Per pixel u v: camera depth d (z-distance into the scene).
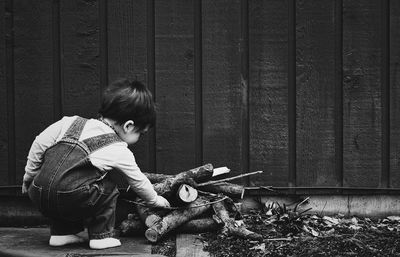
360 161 3.79
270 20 3.74
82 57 3.74
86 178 2.99
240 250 3.14
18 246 3.22
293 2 3.74
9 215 3.82
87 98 3.75
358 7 3.74
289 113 3.78
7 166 3.75
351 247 3.15
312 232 3.43
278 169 3.79
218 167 3.78
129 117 3.11
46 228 3.76
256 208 3.84
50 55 3.73
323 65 3.76
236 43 3.75
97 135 3.04
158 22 3.74
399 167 3.79
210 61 3.75
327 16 3.75
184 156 3.79
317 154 3.79
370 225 3.66
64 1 3.71
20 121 3.74
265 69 3.76
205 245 3.24
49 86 3.73
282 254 3.06
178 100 3.77
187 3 3.73
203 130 3.77
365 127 3.78
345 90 3.77
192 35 3.74
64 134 3.05
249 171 3.79
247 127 3.78
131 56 3.75
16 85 3.73
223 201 3.60
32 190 3.04
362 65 3.76
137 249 3.16
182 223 3.42
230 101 3.77
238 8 3.74
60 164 2.97
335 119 3.78
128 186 3.75
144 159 3.78
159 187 3.47
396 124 3.77
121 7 3.73
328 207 3.85
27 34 3.71
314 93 3.77
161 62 3.75
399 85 3.76
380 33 3.75
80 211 3.03
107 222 3.15
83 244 3.25
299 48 3.75
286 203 3.85
